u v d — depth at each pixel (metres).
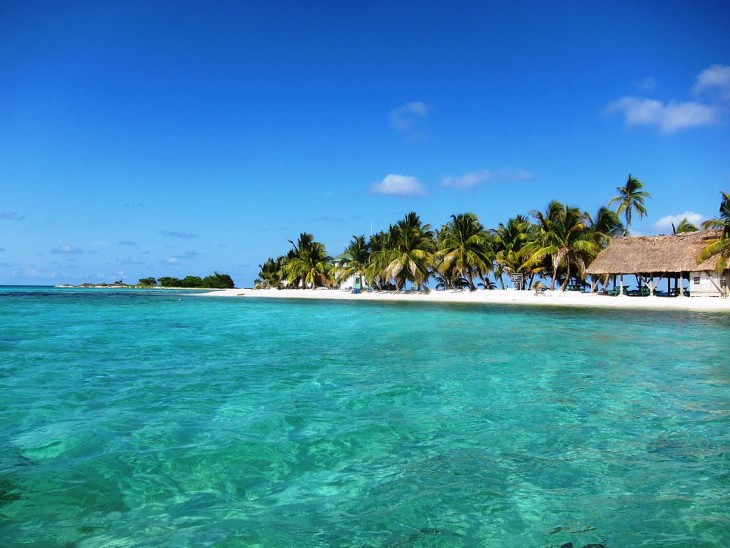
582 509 4.89
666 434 7.17
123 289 130.62
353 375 11.37
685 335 19.33
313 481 5.57
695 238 42.16
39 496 5.13
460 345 16.56
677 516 4.74
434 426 7.56
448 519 4.71
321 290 73.88
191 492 5.29
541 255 49.12
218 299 59.53
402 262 55.91
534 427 7.52
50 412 8.20
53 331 20.86
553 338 18.36
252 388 10.03
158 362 13.08
